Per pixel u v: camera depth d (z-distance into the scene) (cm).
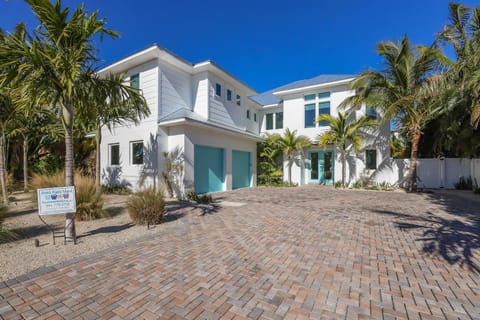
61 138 1301
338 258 395
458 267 360
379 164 1491
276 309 256
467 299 276
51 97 458
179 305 262
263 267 360
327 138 1453
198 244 462
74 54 431
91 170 1464
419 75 1189
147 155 1143
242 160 1588
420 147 1558
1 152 898
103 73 1281
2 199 908
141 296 279
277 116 1991
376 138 1501
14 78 425
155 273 338
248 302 269
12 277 322
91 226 595
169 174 1115
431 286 305
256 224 612
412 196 1123
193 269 352
